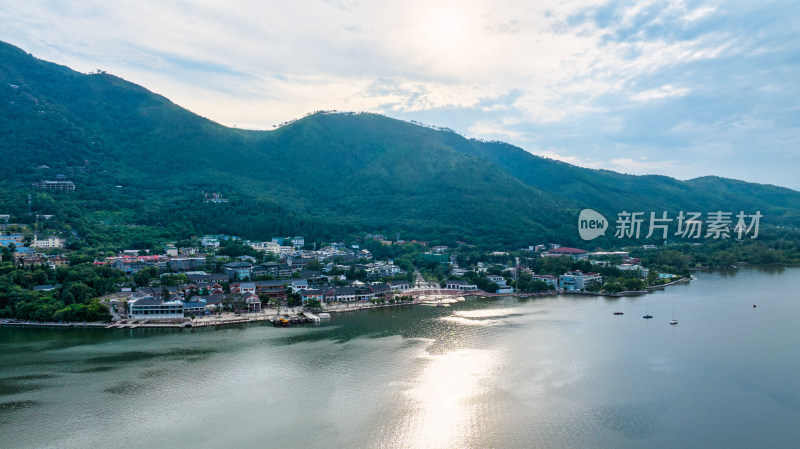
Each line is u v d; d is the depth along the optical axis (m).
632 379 160.62
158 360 177.25
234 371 166.25
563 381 158.62
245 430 125.19
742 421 132.12
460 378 160.62
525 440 121.44
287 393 148.00
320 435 122.75
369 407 138.50
